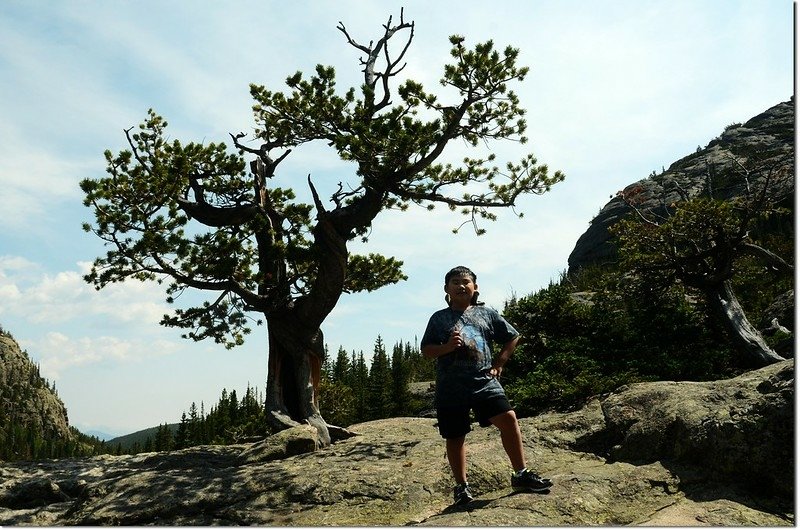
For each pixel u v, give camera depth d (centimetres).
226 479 782
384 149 1191
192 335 1407
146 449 7381
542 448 719
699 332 1266
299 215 1583
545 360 1142
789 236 2167
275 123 1429
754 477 569
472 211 1479
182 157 1377
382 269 1608
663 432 657
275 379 1380
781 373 641
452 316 538
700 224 1443
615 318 1275
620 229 1612
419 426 1303
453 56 1169
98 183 1277
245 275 1370
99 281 1313
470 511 513
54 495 905
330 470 746
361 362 7550
